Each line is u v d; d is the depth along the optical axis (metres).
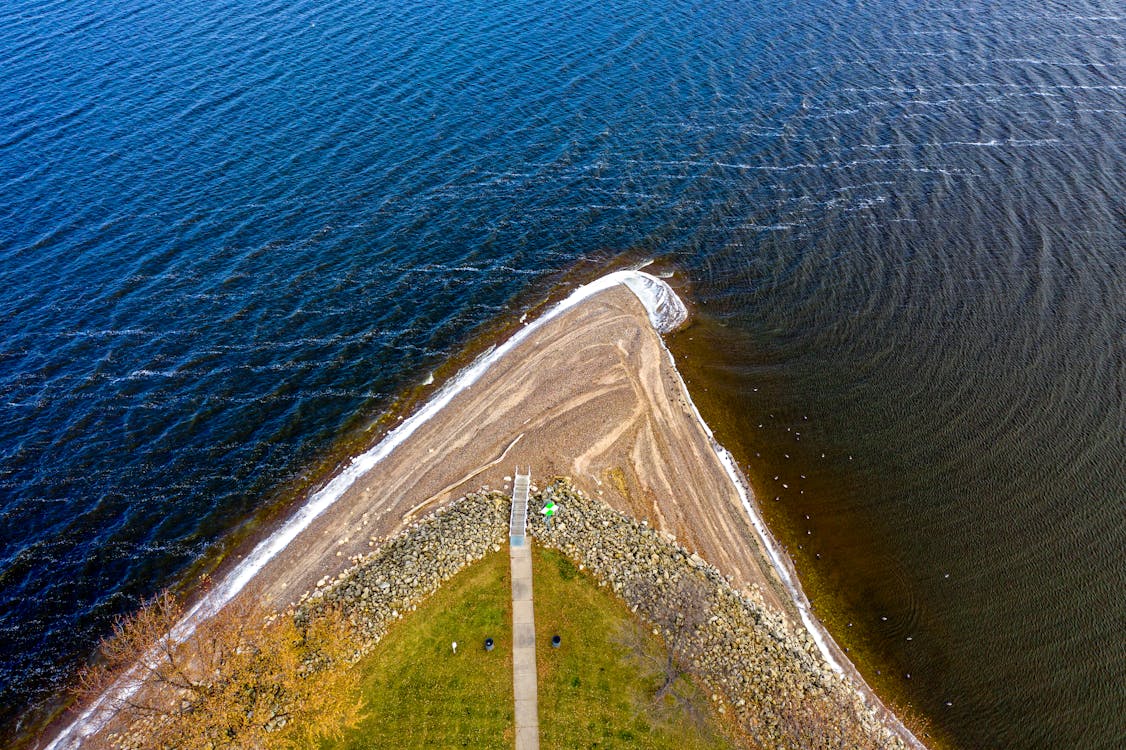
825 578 55.50
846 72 111.38
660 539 56.56
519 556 54.09
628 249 85.38
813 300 78.06
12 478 60.78
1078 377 67.50
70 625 52.50
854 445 64.06
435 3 127.00
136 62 108.75
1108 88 105.75
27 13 120.00
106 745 45.94
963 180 91.12
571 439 64.75
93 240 80.25
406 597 51.12
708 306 78.56
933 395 67.38
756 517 59.44
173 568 56.03
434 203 88.50
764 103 105.44
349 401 68.62
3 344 70.19
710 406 68.19
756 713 46.06
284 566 55.78
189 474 62.16
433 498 59.91
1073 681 48.53
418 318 76.50
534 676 47.12
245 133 95.88
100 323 72.75
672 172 94.62
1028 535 56.41
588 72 110.94
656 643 49.16
